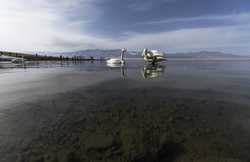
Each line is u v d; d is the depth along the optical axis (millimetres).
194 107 14672
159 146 8266
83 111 13695
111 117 12438
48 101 16484
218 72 44062
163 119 12062
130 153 7727
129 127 10680
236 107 14578
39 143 9016
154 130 10281
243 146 8586
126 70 50406
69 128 10664
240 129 10430
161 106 14953
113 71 47156
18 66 65938
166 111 13680
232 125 11008
